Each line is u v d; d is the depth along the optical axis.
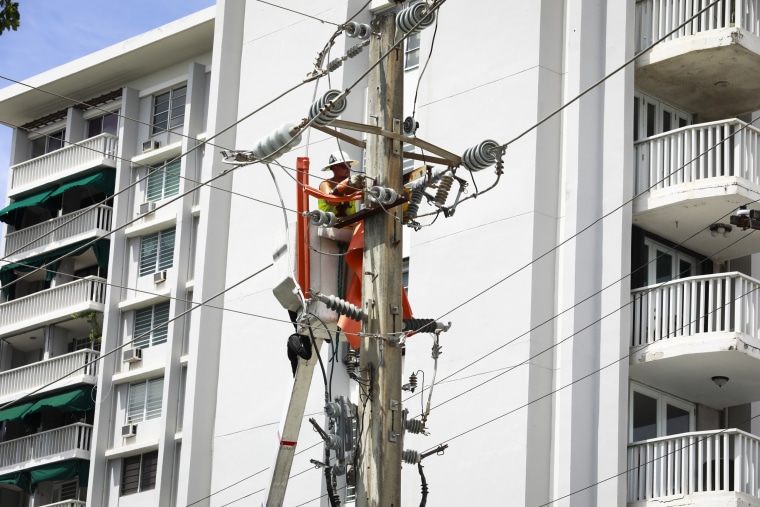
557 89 42.47
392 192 25.80
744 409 42.56
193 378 50.47
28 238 68.56
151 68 65.00
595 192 40.78
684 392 41.41
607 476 38.16
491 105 43.00
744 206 39.75
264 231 50.22
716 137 40.06
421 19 26.52
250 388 48.69
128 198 64.50
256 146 26.23
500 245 41.41
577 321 39.78
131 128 65.06
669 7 41.56
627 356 39.09
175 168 63.00
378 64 26.45
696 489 38.66
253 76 52.38
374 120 26.69
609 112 41.16
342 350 46.50
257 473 47.47
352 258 26.75
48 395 63.88
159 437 58.28
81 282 64.38
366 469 24.95
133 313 62.44
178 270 60.31
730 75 41.50
